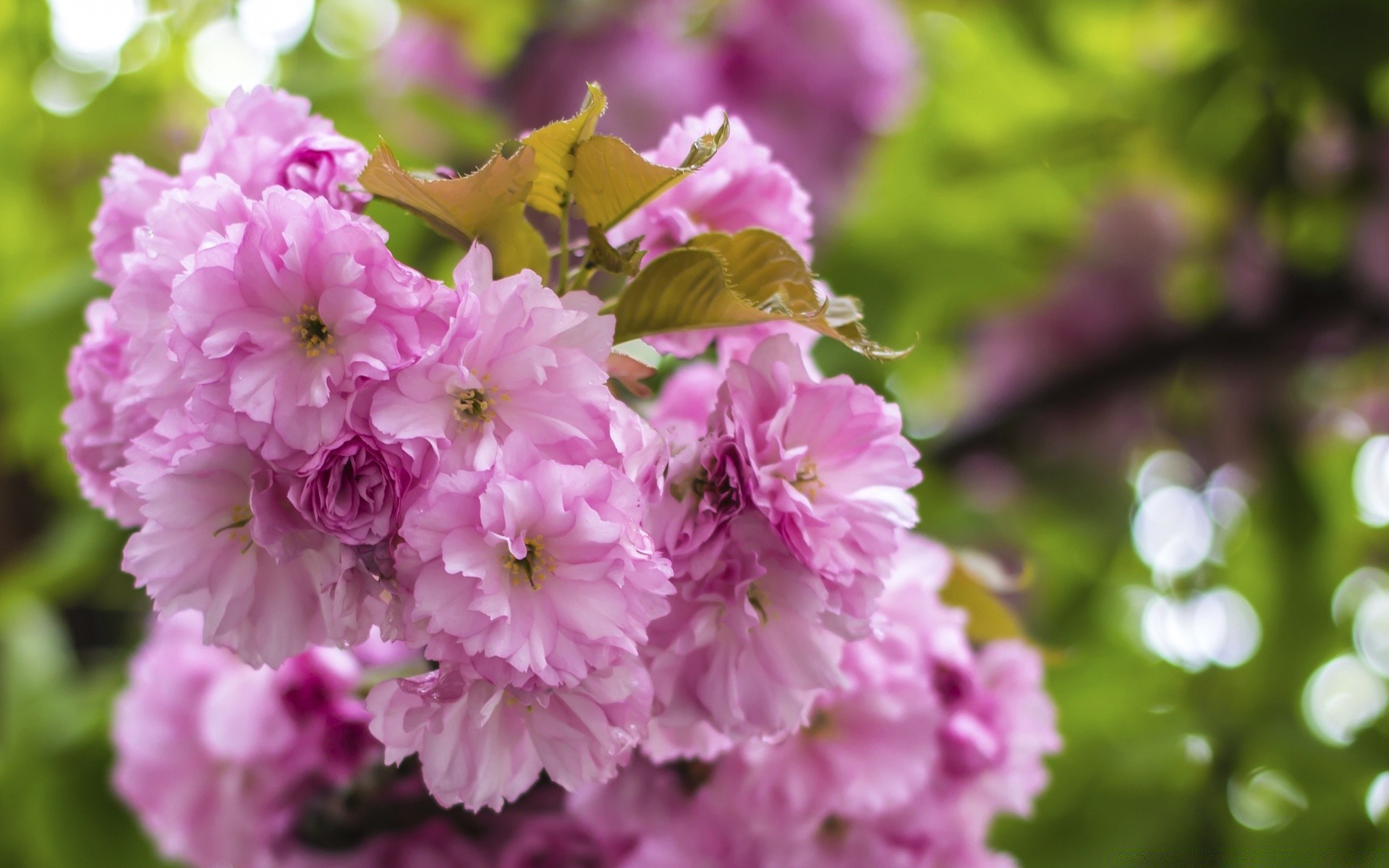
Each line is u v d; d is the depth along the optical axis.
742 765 0.96
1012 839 1.72
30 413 1.67
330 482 0.84
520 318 0.85
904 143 2.02
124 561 0.86
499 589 0.85
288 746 1.00
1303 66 1.75
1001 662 1.01
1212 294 2.01
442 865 0.99
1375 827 1.70
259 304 0.85
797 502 0.88
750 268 0.89
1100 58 2.12
